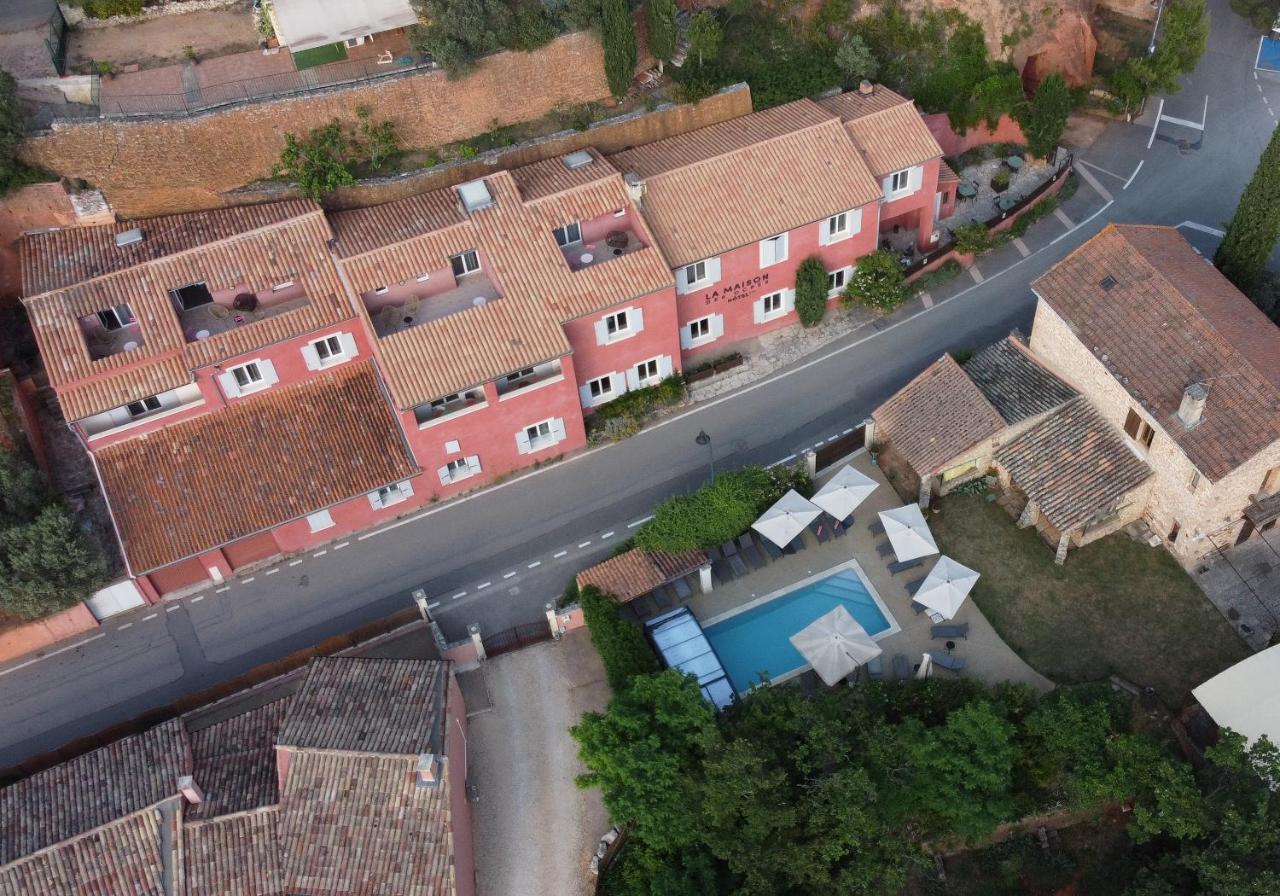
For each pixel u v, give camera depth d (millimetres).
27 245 47562
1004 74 59750
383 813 35781
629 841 39031
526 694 43250
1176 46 59812
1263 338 41969
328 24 50719
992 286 55375
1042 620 43438
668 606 45062
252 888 35094
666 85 55531
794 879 35875
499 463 49406
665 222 48844
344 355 47656
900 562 45375
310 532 47656
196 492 45562
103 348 44969
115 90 50969
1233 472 39219
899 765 37375
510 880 38812
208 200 50031
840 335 54125
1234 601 43031
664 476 49281
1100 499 43688
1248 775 35000
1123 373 42188
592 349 48281
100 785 37125
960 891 38938
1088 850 39250
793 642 40688
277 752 36938
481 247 46750
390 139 51562
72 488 47594
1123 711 39250
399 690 38750
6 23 53688
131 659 45312
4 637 44375
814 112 53344
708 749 37031
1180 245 46156
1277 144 43750
